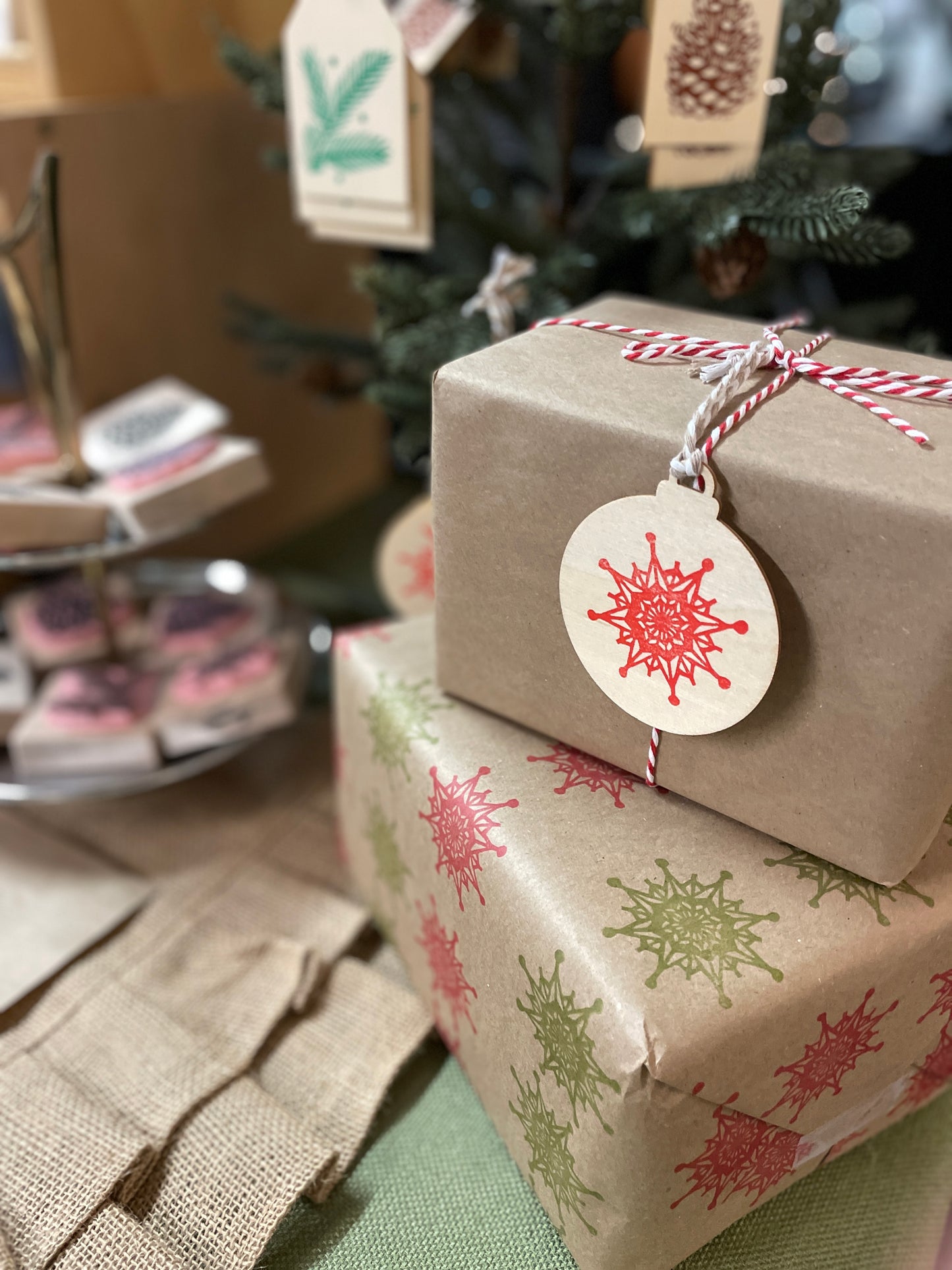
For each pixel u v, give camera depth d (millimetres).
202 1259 333
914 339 458
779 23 405
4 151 565
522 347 328
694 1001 270
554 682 336
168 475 511
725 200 414
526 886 304
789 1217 356
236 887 496
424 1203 364
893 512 238
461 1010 370
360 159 477
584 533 296
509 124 664
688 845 315
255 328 646
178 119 657
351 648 419
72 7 589
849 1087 318
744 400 283
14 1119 370
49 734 512
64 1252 327
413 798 366
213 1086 388
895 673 255
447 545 339
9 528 474
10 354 635
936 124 614
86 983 439
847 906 296
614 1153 279
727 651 278
